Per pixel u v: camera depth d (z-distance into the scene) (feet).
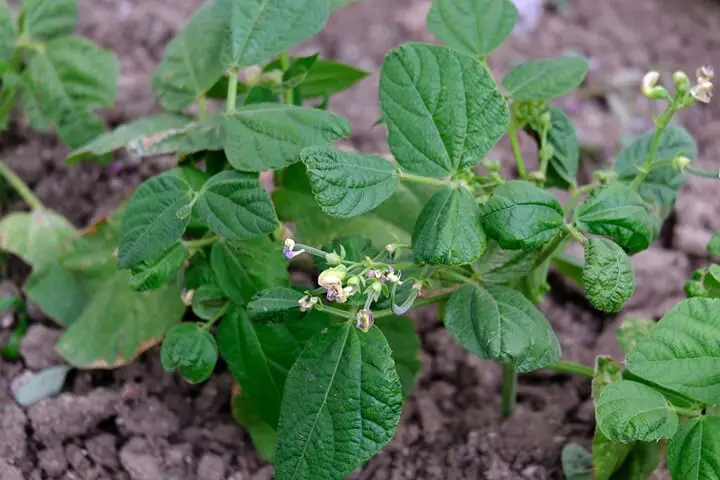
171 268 2.68
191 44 2.94
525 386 3.20
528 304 2.55
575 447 2.98
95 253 3.12
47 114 3.30
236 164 2.61
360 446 2.49
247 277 2.70
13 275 3.37
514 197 2.47
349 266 2.51
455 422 3.13
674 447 2.49
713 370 2.45
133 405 3.08
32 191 3.56
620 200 2.54
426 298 2.68
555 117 2.89
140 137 2.79
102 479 2.99
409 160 2.53
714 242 2.64
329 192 2.44
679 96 2.62
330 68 2.99
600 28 4.53
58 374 3.13
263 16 2.75
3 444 2.98
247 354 2.75
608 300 2.45
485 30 2.79
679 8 4.68
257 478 2.98
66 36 3.30
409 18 4.48
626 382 2.50
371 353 2.50
